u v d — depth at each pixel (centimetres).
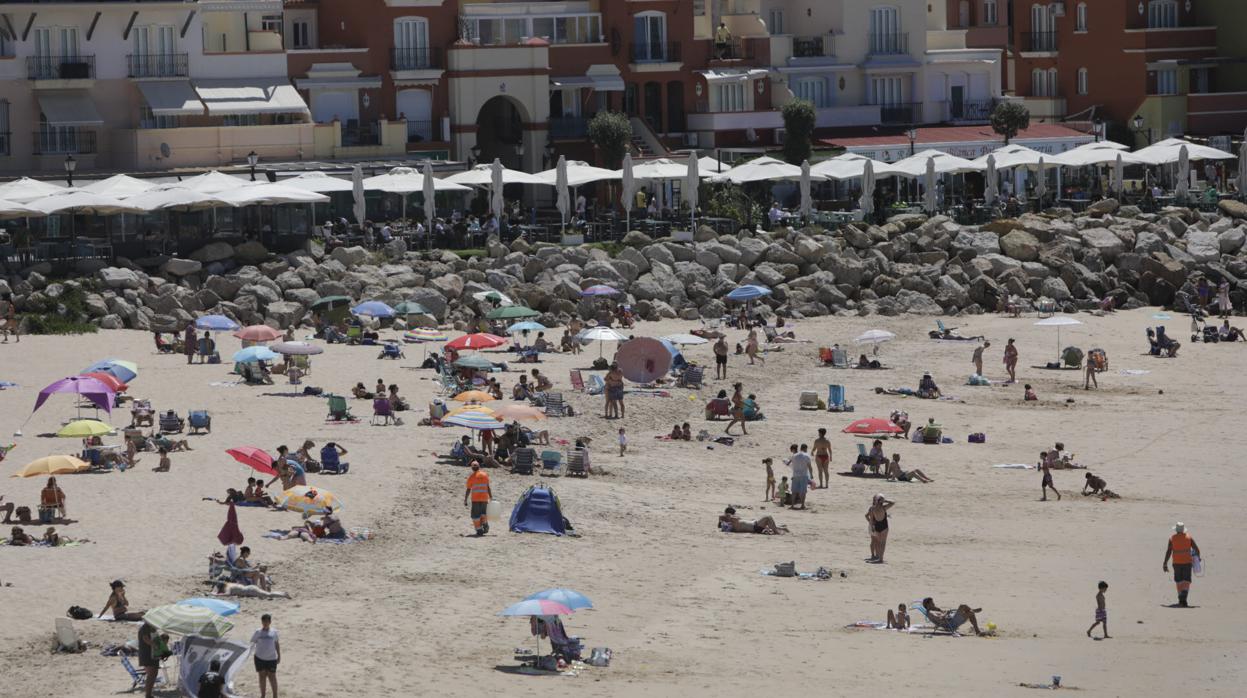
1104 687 9819
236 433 15662
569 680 9638
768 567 12312
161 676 9412
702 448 16175
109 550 11869
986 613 11381
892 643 10612
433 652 10056
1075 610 11512
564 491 14262
